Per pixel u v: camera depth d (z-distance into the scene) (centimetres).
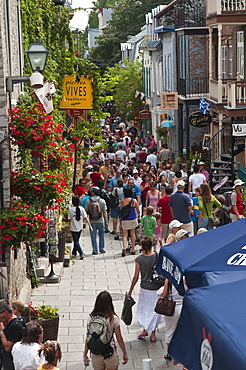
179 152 4538
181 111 4322
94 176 2773
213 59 4059
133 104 6525
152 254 1344
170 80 4944
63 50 2719
